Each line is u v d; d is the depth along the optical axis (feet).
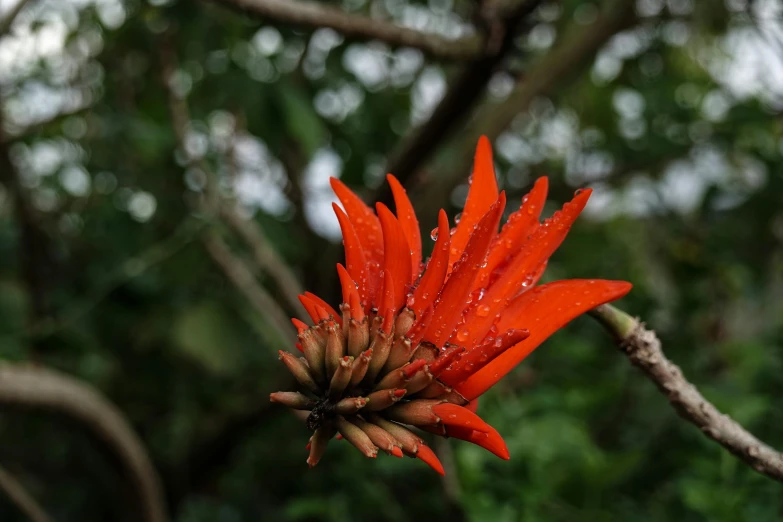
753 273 11.10
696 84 12.55
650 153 11.43
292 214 11.57
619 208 13.67
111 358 11.23
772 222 10.78
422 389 2.93
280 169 11.44
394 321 3.04
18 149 11.38
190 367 11.56
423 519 8.56
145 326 11.05
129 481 9.68
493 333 3.07
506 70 7.93
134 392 11.68
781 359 9.05
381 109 10.89
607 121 12.16
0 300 11.69
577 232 11.78
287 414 9.95
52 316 11.21
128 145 9.80
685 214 12.36
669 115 11.44
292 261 11.57
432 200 9.10
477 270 2.95
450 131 7.77
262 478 10.51
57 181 11.28
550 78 9.04
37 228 10.78
